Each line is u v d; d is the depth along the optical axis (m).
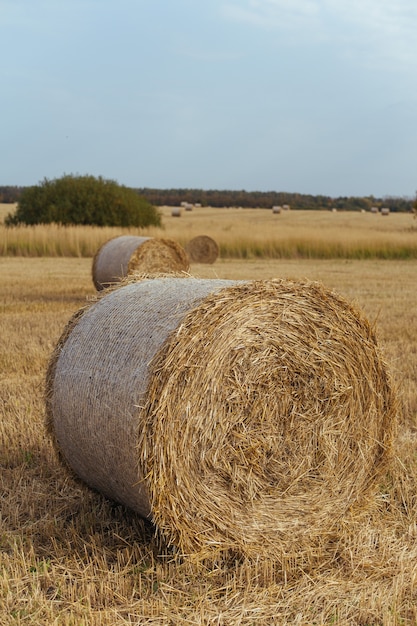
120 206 42.91
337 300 4.91
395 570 4.34
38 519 5.08
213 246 29.48
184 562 4.35
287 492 4.71
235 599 4.04
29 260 29.05
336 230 38.62
